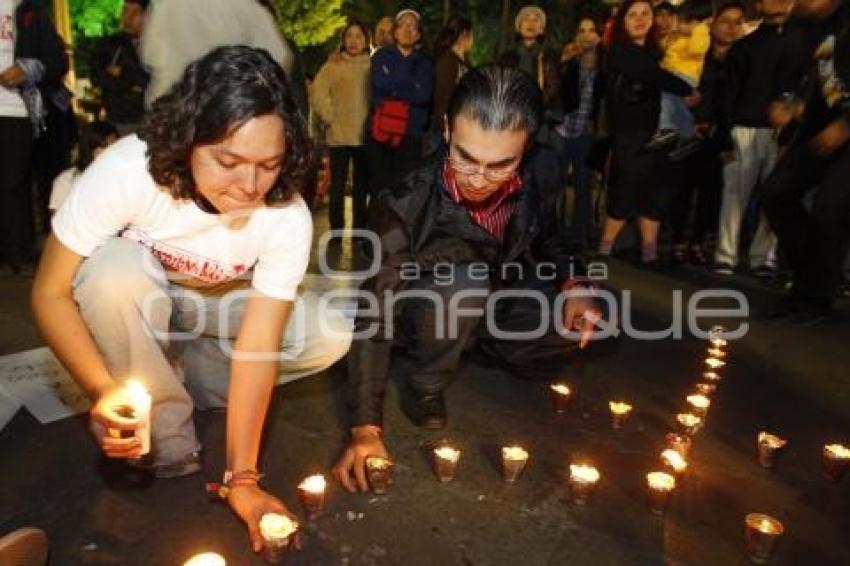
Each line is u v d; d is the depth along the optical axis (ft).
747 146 17.79
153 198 6.08
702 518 7.13
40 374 9.43
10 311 12.17
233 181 5.14
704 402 9.20
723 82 18.40
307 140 5.77
